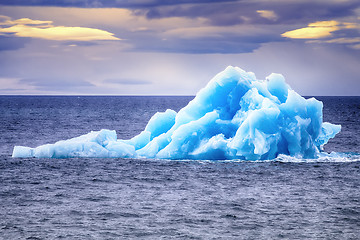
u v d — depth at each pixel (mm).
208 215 62906
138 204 68500
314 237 54000
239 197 73375
